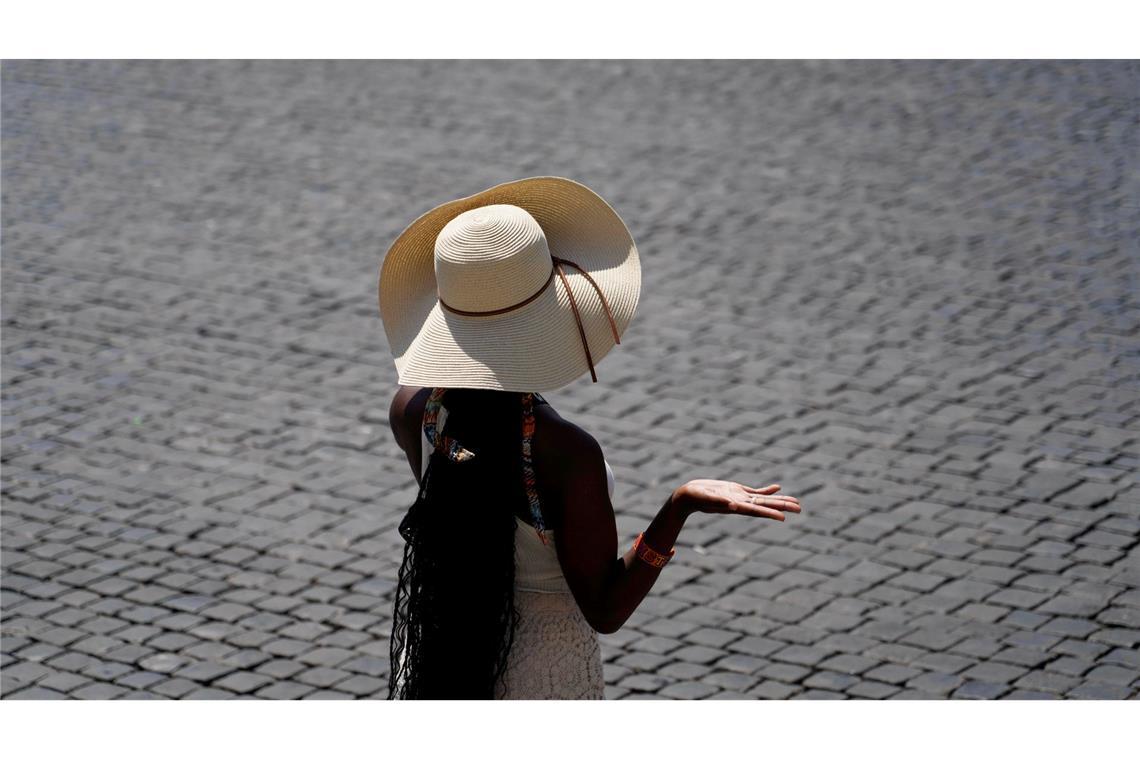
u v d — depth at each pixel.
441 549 4.54
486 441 4.49
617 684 8.03
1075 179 15.83
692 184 16.23
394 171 16.81
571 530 4.41
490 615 4.51
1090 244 14.20
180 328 13.07
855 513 9.85
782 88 19.50
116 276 14.15
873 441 10.83
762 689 7.94
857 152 17.03
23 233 15.14
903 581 9.04
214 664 8.27
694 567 9.31
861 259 14.19
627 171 16.62
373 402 11.76
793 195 15.85
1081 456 10.46
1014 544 9.38
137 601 8.94
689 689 7.97
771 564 9.30
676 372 12.11
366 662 8.30
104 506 10.09
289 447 11.00
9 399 11.71
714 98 19.20
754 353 12.39
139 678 8.09
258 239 15.05
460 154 17.27
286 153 17.48
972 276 13.66
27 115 18.78
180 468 10.65
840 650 8.34
